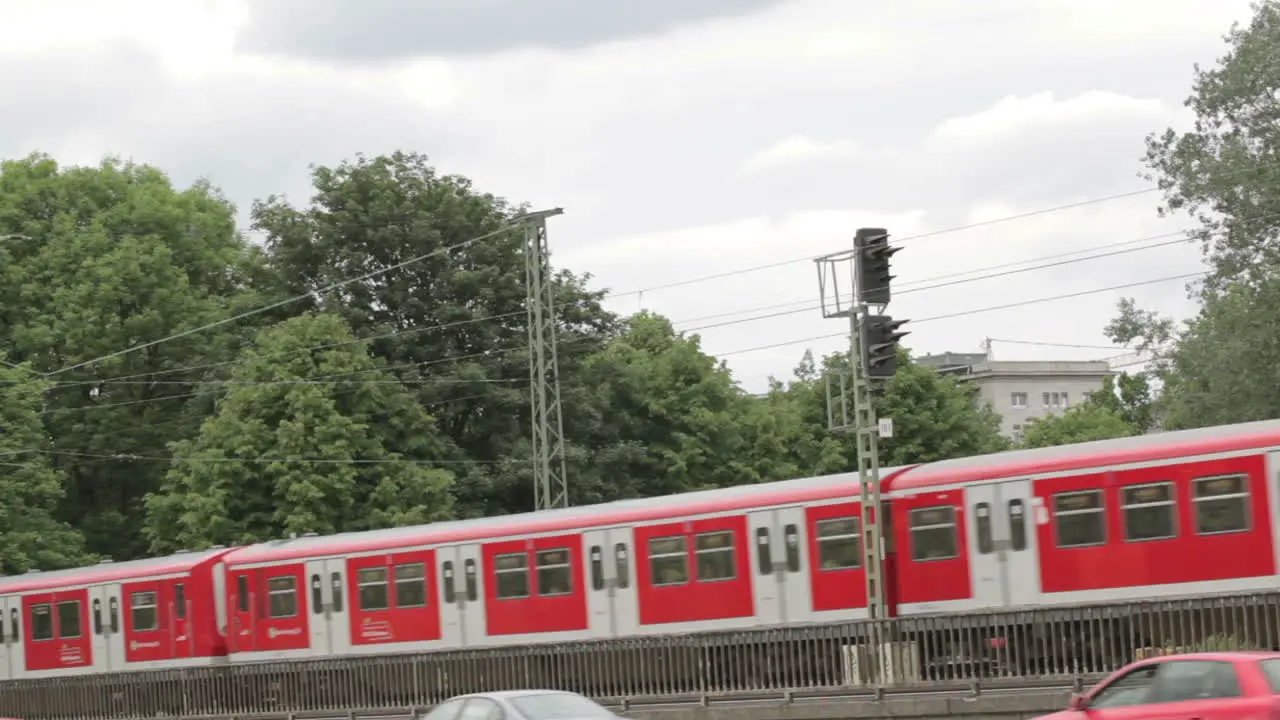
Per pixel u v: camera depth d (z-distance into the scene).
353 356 60.34
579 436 68.06
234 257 73.44
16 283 67.38
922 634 27.81
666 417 71.44
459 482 64.56
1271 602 24.84
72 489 70.00
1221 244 59.50
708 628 35.69
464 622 39.56
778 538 34.88
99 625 46.91
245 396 58.81
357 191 68.31
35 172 71.62
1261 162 58.16
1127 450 30.94
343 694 34.41
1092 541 31.17
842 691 27.69
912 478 33.47
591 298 72.69
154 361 67.81
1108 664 26.11
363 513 59.03
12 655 49.03
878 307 30.56
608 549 37.31
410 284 67.94
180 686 36.91
